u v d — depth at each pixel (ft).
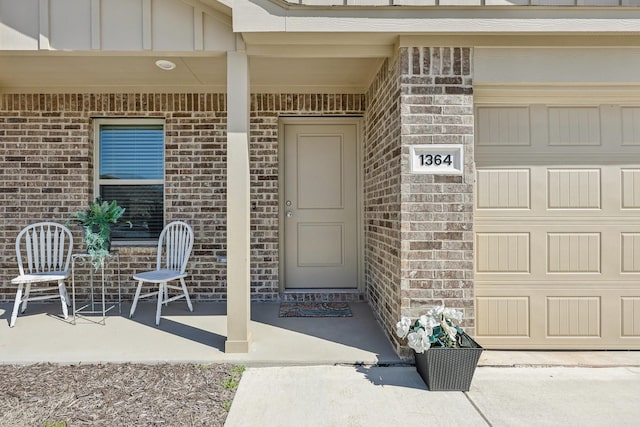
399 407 7.57
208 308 13.78
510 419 7.18
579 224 10.37
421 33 9.36
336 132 15.12
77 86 13.79
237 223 9.82
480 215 10.37
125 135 14.98
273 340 10.67
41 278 11.94
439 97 9.62
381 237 11.94
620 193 10.39
